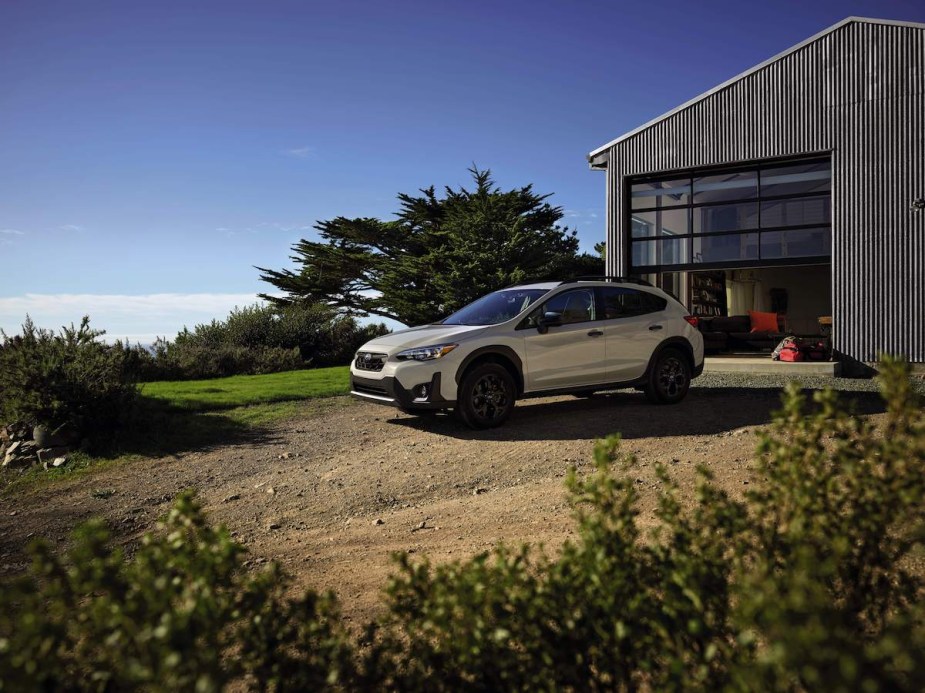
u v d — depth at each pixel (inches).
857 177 502.9
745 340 599.2
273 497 213.9
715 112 550.0
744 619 54.1
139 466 259.6
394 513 193.9
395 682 74.1
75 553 62.1
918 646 47.4
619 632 65.1
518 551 149.6
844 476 82.9
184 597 61.4
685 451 242.1
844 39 506.6
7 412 286.8
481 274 1113.4
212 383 491.2
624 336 337.7
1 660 53.4
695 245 570.9
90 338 315.6
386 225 1408.7
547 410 348.8
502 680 72.0
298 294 1434.5
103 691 58.4
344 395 424.5
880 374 81.2
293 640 71.7
